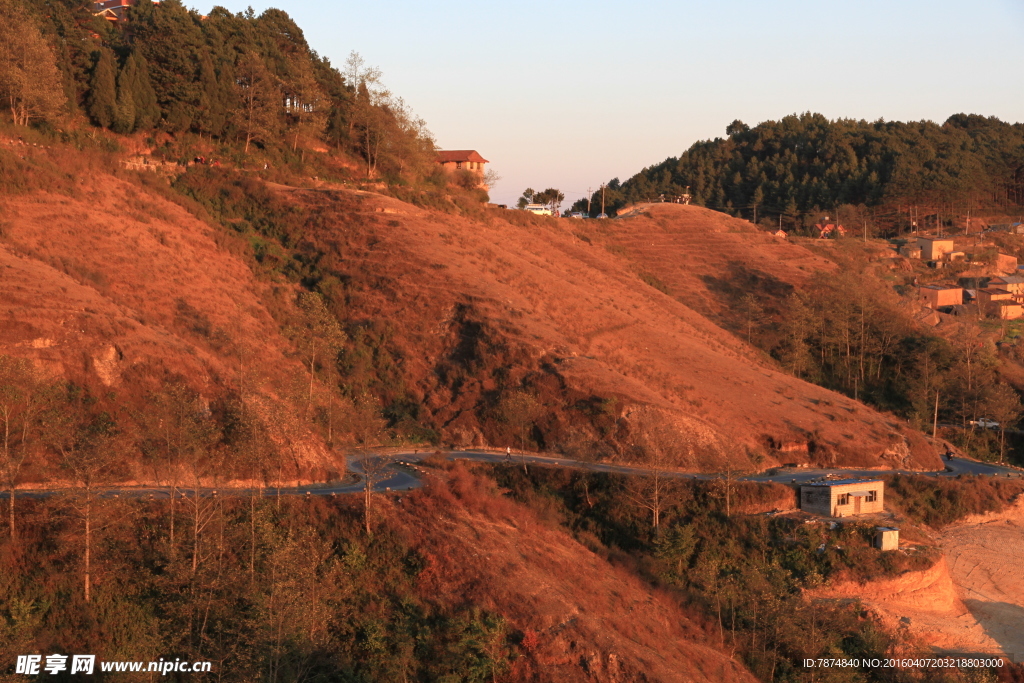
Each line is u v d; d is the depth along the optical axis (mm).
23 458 47875
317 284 92625
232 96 118625
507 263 104438
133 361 60000
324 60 147875
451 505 54469
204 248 91250
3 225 74750
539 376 79125
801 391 93688
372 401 76938
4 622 38312
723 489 64688
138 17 125750
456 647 42312
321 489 55281
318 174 123500
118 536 44188
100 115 103250
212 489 51688
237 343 74688
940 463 83625
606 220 161000
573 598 48688
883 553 59531
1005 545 68438
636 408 74812
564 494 66438
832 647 49750
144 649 37312
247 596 39625
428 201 125812
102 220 84188
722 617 53875
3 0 97812
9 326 58094
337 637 42219
